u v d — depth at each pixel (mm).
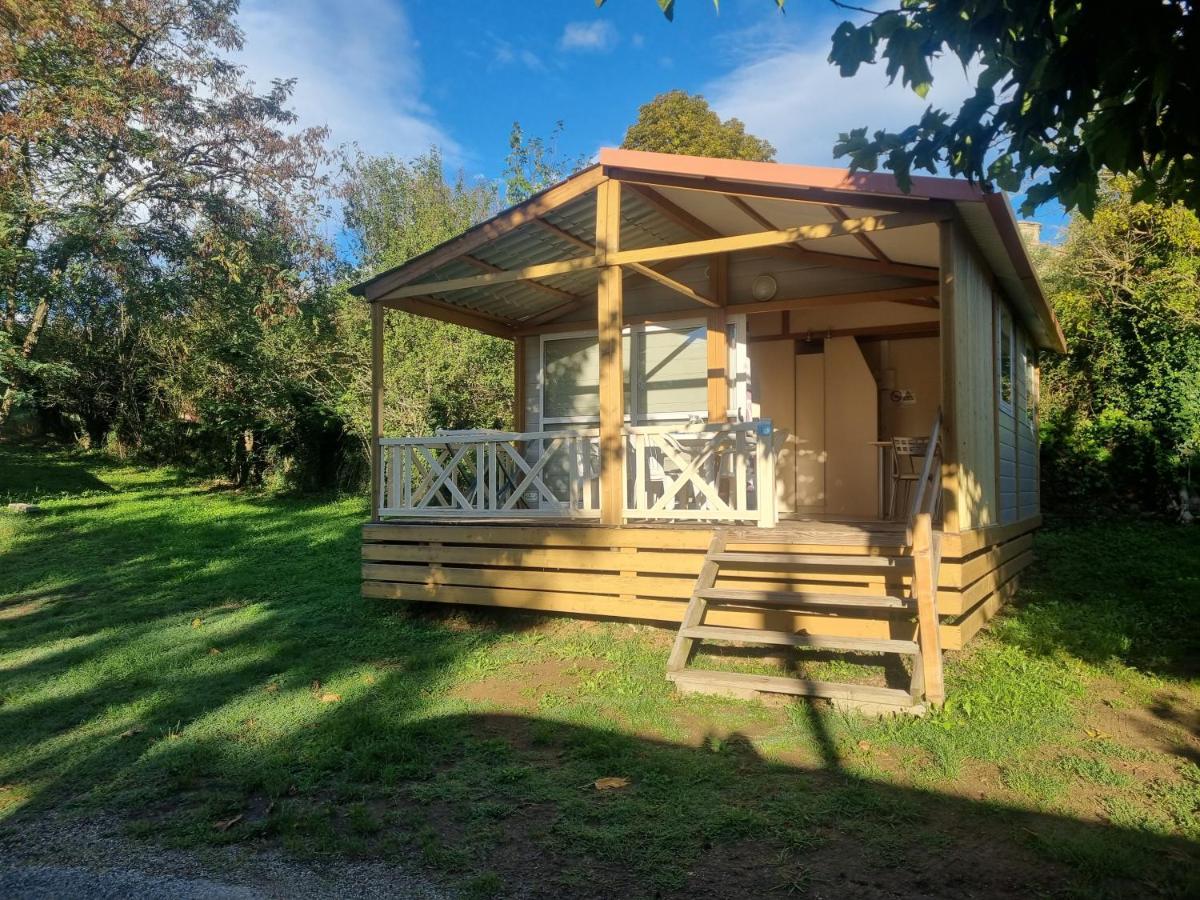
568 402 9719
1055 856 3092
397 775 4031
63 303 17109
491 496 7500
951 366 5629
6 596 9211
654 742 4418
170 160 15844
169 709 5176
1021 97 3121
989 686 5074
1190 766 3936
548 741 4488
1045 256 15836
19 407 23672
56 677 5988
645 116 23438
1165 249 12703
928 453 5781
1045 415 13422
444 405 15781
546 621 7156
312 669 6059
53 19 13711
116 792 3990
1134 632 6465
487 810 3619
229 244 16375
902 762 4039
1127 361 12789
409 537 7594
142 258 16375
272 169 16766
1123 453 12688
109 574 10305
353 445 19344
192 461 23469
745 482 6508
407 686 5527
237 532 13586
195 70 16391
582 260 6875
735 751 4238
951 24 2941
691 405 8938
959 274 5879
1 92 13922
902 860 3113
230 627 7527
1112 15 2588
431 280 8188
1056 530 12211
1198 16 2600
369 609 7922
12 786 4102
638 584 6551
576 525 6910
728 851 3217
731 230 8078
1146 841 3193
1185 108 2801
